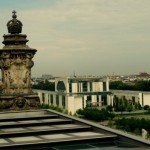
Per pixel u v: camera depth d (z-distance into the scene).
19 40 58.22
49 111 58.97
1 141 41.38
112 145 39.66
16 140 41.75
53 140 40.69
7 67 58.00
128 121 195.00
